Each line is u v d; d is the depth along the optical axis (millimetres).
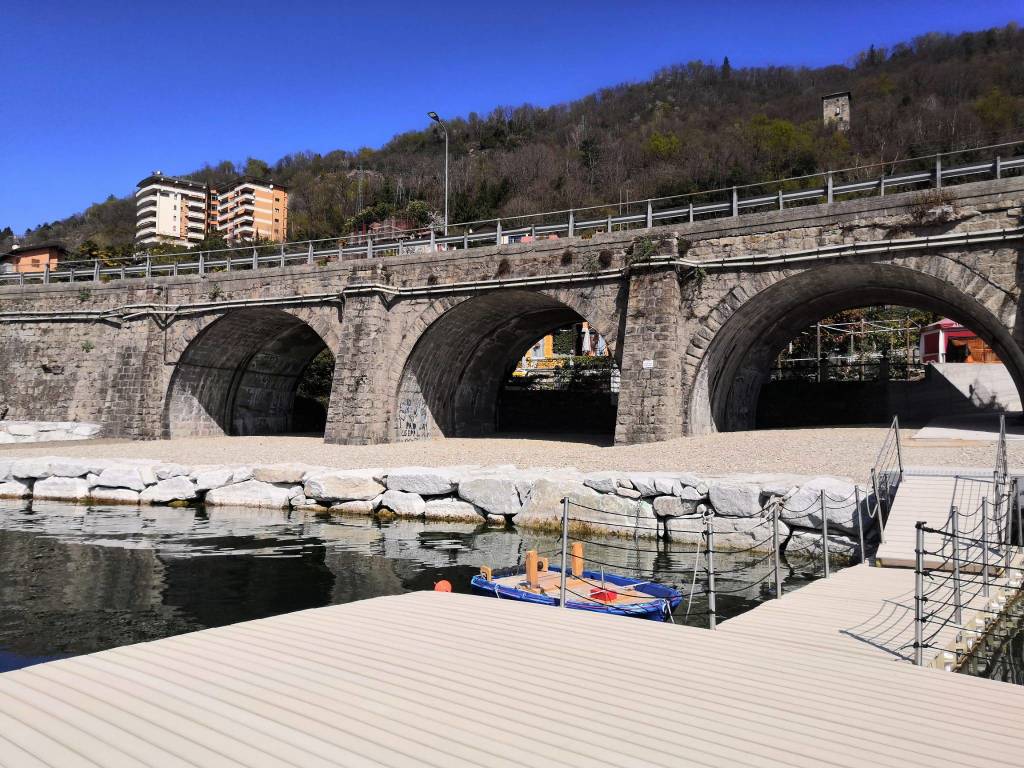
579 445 28000
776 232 24125
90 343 36844
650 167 96500
